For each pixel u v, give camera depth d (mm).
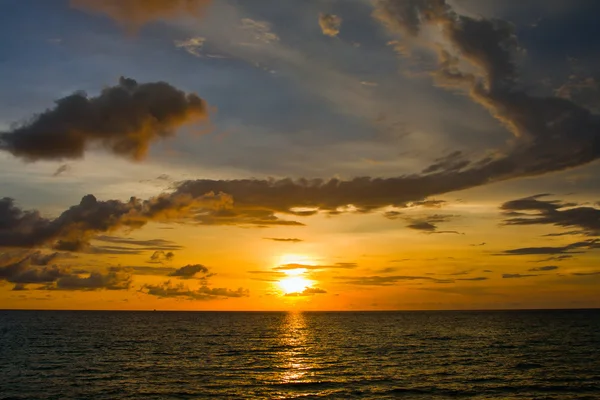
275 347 83688
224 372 53656
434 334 116562
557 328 140500
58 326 152375
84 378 48969
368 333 123062
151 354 71188
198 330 136375
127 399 39500
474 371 53250
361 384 46094
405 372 53062
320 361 63438
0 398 39656
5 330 127562
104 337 104125
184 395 41219
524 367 56156
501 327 148375
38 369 55000
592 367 55844
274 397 40625
